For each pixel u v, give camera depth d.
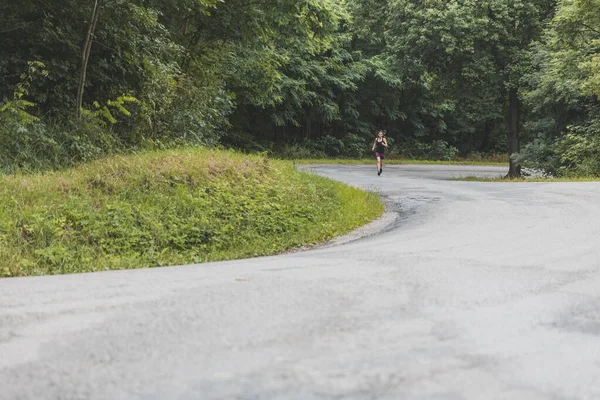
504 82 30.39
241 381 2.70
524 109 35.12
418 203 14.13
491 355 3.05
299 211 12.09
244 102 34.78
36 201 9.67
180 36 20.84
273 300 4.25
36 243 8.45
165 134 17.62
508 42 30.41
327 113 45.72
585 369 2.87
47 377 2.83
